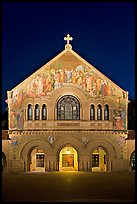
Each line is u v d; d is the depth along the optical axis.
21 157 66.12
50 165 66.00
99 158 73.38
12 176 56.12
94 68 67.75
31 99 67.06
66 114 67.12
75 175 57.44
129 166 66.62
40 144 66.19
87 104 67.19
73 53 68.00
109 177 53.38
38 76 67.50
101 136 66.81
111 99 67.75
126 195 33.12
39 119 66.69
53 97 67.06
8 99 66.94
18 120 66.75
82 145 66.44
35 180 48.62
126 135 67.06
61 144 66.25
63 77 67.50
